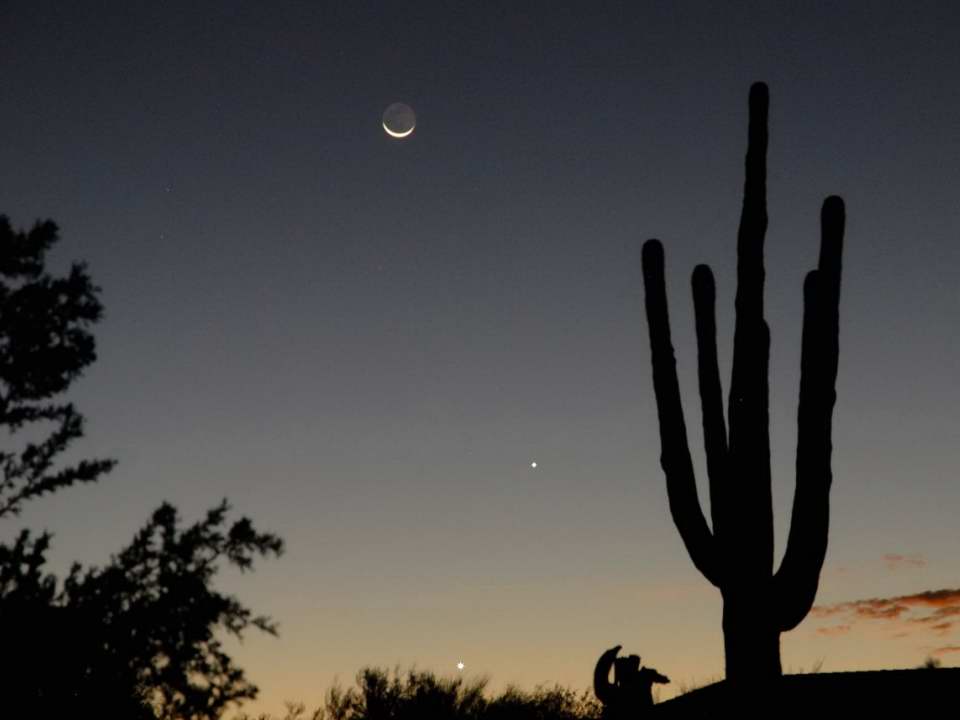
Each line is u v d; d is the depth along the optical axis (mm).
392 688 19500
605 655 13922
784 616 11836
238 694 13250
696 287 12961
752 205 12875
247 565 13672
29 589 13008
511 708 19141
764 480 12203
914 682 13336
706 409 12625
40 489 14039
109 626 12977
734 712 11781
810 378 12055
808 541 11766
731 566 12039
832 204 12445
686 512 12391
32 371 14266
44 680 12703
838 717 12531
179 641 13094
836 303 12211
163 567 13352
